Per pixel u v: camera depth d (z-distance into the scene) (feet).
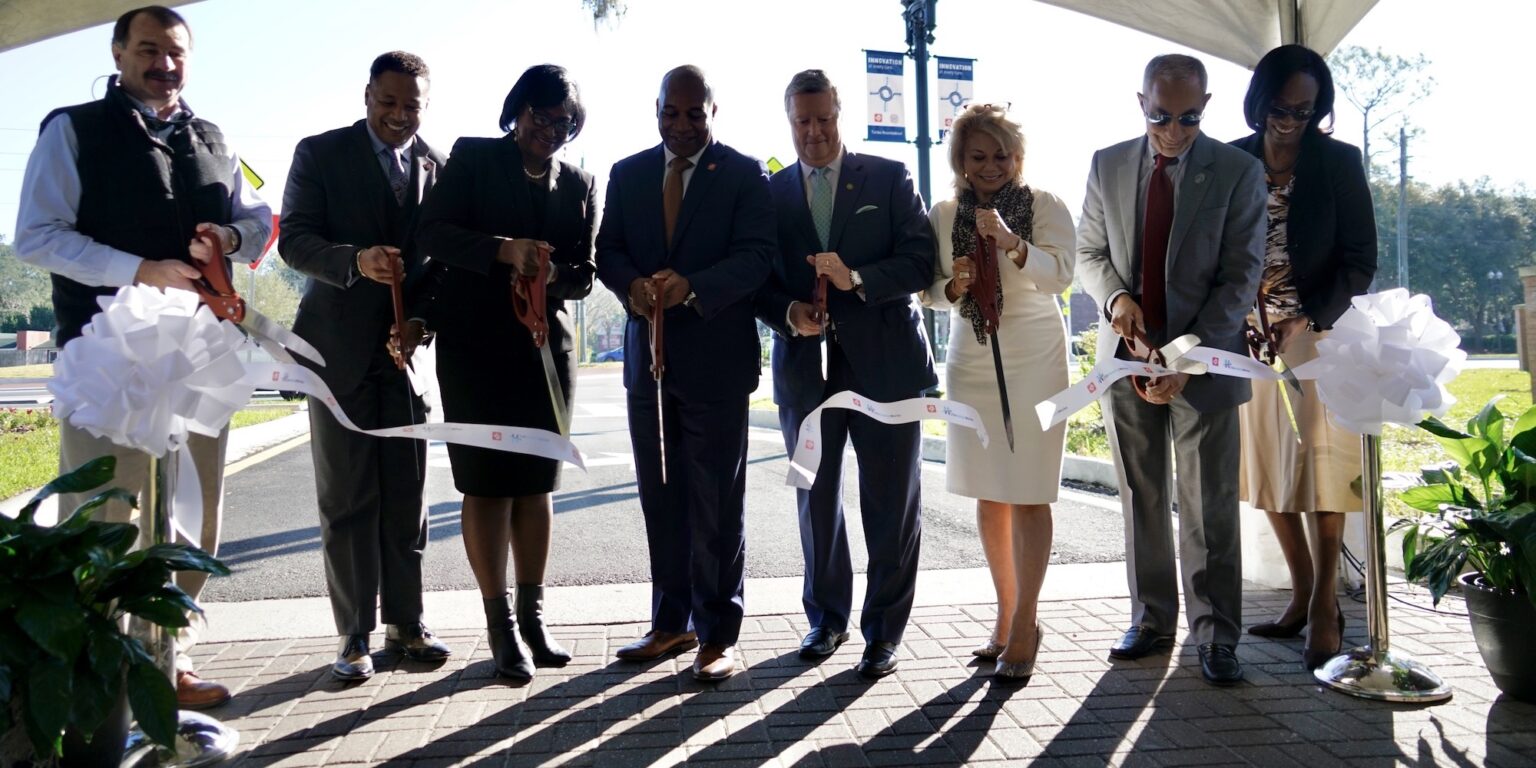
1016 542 10.98
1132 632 11.73
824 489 11.73
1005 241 10.46
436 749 9.03
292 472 29.60
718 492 11.10
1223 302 10.76
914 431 11.38
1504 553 9.88
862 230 11.36
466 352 10.82
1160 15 13.57
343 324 10.85
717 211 11.09
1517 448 10.41
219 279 9.02
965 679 10.82
